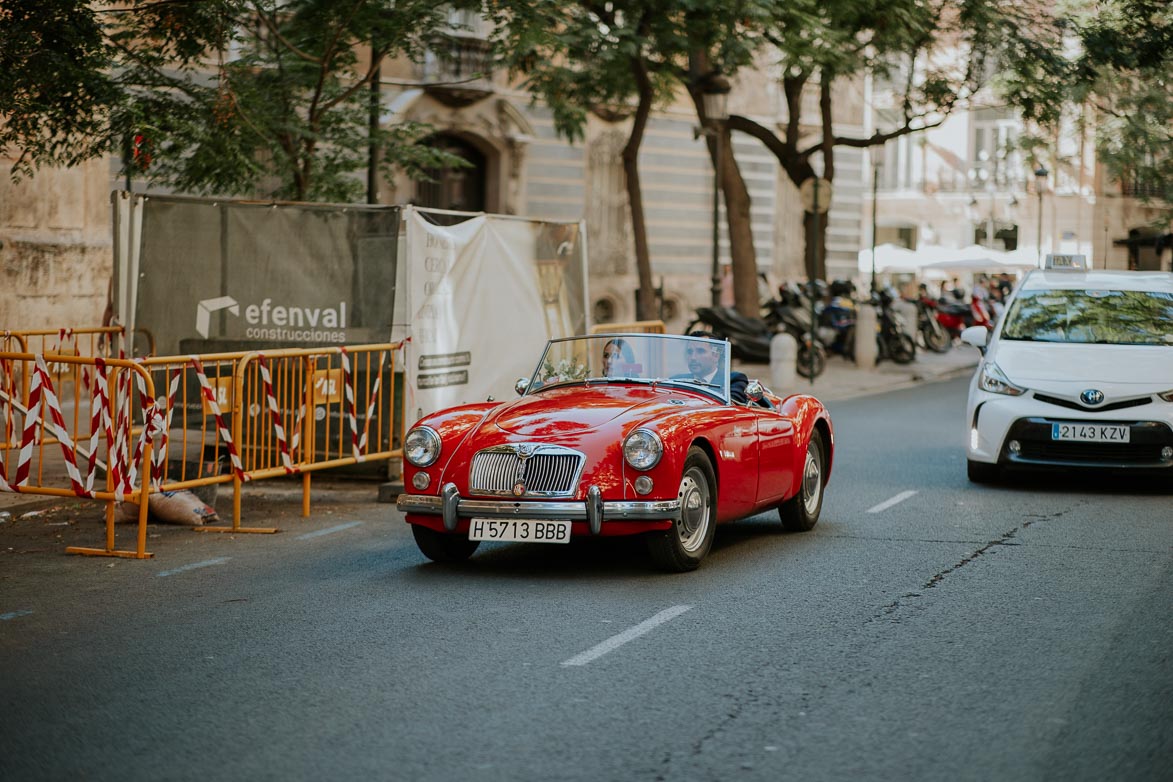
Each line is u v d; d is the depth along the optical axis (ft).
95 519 35.99
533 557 30.86
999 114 188.14
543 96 94.12
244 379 35.35
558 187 123.65
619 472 27.45
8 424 33.04
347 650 22.34
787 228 143.23
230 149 49.73
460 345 42.68
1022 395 40.98
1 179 62.13
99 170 68.54
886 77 87.81
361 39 53.93
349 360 39.58
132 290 42.29
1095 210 179.32
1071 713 18.86
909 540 32.91
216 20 46.96
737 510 30.63
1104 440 39.93
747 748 17.34
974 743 17.56
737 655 22.02
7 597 26.76
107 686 20.34
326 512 37.52
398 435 40.91
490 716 18.70
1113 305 44.24
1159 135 110.32
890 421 62.28
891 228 197.77
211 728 18.24
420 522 28.66
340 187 58.70
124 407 31.27
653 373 31.91
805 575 28.60
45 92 40.24
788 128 96.48
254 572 29.19
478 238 43.37
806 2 69.72
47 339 64.23
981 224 188.85
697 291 134.72
